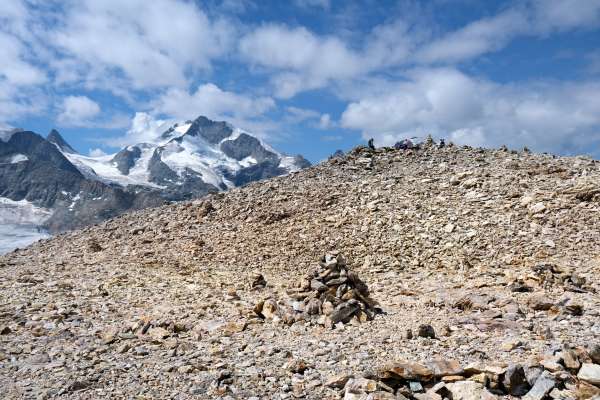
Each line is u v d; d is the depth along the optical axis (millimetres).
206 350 12773
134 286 21156
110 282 21578
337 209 31141
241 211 33562
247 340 13680
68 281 22250
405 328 14109
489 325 13609
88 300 18516
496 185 30188
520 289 17703
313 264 24703
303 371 10977
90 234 36344
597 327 12773
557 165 33156
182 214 35656
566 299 15266
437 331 13648
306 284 17672
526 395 9188
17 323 15258
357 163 41156
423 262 23359
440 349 11891
